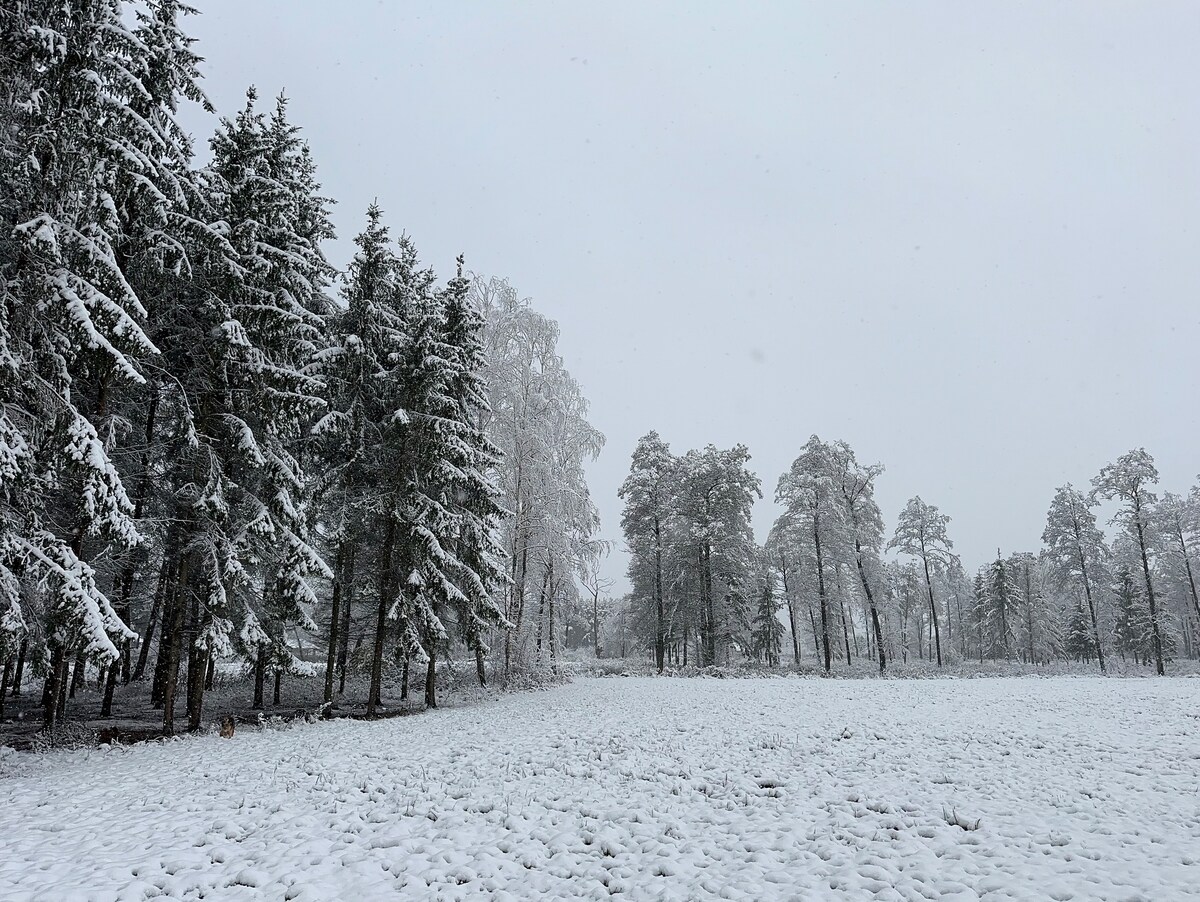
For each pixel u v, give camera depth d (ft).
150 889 20.95
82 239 36.47
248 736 49.01
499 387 88.89
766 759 38.65
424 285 71.67
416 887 21.36
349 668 75.15
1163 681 91.91
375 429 67.26
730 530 134.10
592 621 209.87
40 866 22.70
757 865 22.21
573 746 43.24
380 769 37.14
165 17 48.21
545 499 90.99
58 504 44.62
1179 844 22.43
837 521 131.23
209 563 50.24
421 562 64.54
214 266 49.16
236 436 51.24
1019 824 25.11
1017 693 74.38
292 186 60.80
